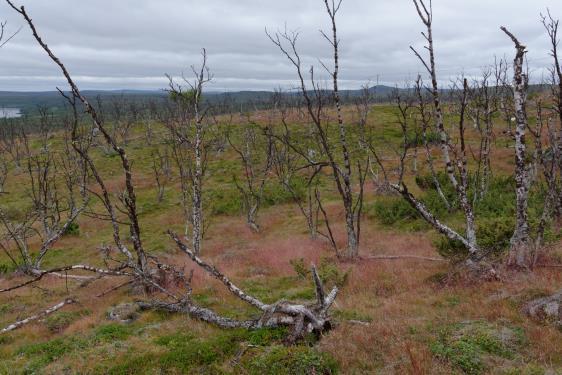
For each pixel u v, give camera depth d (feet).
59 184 149.28
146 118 241.14
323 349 27.99
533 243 42.47
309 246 66.44
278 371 26.21
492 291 35.37
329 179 124.36
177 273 45.42
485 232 45.24
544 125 127.75
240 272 55.42
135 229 45.83
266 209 106.32
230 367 27.73
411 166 126.00
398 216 74.54
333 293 34.06
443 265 45.73
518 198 38.06
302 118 218.79
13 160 199.82
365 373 25.34
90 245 87.20
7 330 40.47
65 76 40.75
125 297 47.29
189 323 35.83
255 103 327.26
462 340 26.99
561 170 53.36
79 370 28.96
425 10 40.14
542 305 30.09
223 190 126.93
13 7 36.22
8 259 81.10
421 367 24.16
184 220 103.09
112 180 151.84
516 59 36.65
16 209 118.32
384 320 32.04
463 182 41.27
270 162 108.37
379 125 195.42
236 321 34.40
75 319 42.27
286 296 42.70
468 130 156.66
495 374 23.75
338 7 53.16
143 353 30.66
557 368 23.62
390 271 46.37
